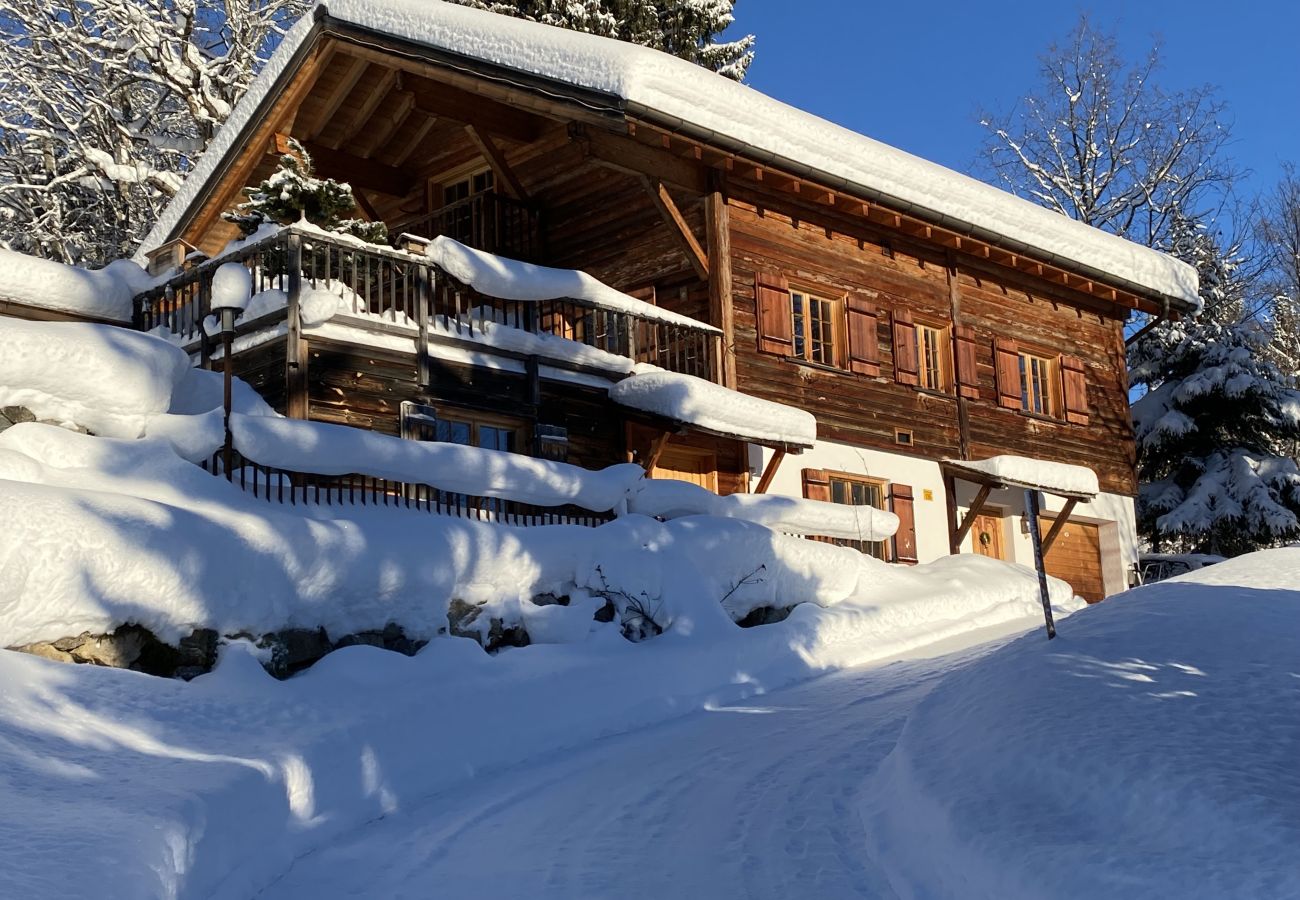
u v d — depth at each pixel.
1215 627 7.70
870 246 19.61
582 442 15.55
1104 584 23.38
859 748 8.66
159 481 10.06
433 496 12.71
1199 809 5.07
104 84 28.83
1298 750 5.55
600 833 7.10
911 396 19.86
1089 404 23.31
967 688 7.75
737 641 12.61
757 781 8.03
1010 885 5.07
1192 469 28.95
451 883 6.26
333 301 12.92
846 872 6.16
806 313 18.66
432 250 14.16
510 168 19.12
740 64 35.16
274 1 29.28
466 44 16.66
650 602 12.56
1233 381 27.94
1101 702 6.52
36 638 8.16
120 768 6.50
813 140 17.67
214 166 19.20
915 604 15.23
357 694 9.24
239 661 9.09
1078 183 37.12
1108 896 4.67
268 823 6.75
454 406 14.42
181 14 27.91
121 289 14.91
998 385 21.34
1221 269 33.62
